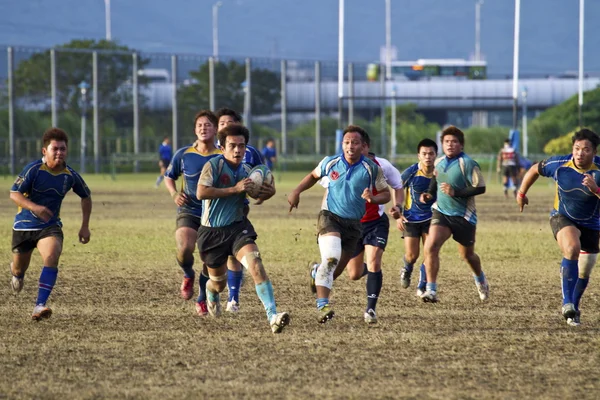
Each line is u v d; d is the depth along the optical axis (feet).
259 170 84.23
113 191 339.77
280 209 249.75
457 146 101.45
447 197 100.63
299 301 102.37
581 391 64.23
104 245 156.76
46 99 577.02
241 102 616.80
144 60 594.65
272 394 63.31
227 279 93.86
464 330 86.22
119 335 83.30
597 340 81.66
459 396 62.80
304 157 531.50
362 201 88.63
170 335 83.41
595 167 90.58
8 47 542.16
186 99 603.67
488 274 124.88
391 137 649.61
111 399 62.13
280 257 141.69
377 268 91.71
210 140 96.73
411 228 107.65
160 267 130.52
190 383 66.28
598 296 106.22
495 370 70.23
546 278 121.08
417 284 116.67
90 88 586.04
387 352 76.54
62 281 116.47
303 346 78.84
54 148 89.97
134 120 573.33
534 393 63.67
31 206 88.28
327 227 88.07
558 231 91.20
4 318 91.25
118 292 108.27
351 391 64.03
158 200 284.82
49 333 84.02
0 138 545.03
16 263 92.99
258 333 84.48
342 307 98.89
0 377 67.97
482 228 191.31
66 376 68.39
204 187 82.79
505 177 313.12
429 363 72.64
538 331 85.87
